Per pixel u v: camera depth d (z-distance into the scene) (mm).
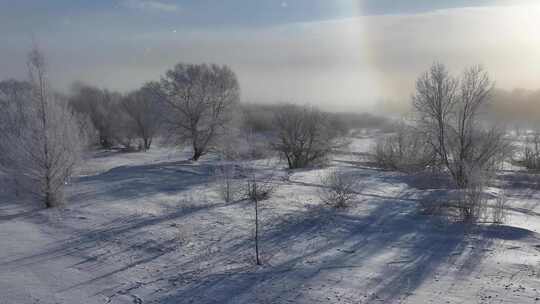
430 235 18734
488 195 25391
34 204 27422
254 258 16281
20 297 13305
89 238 19656
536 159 41531
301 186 32031
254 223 21266
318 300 12289
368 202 25672
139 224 21703
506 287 12836
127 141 77688
